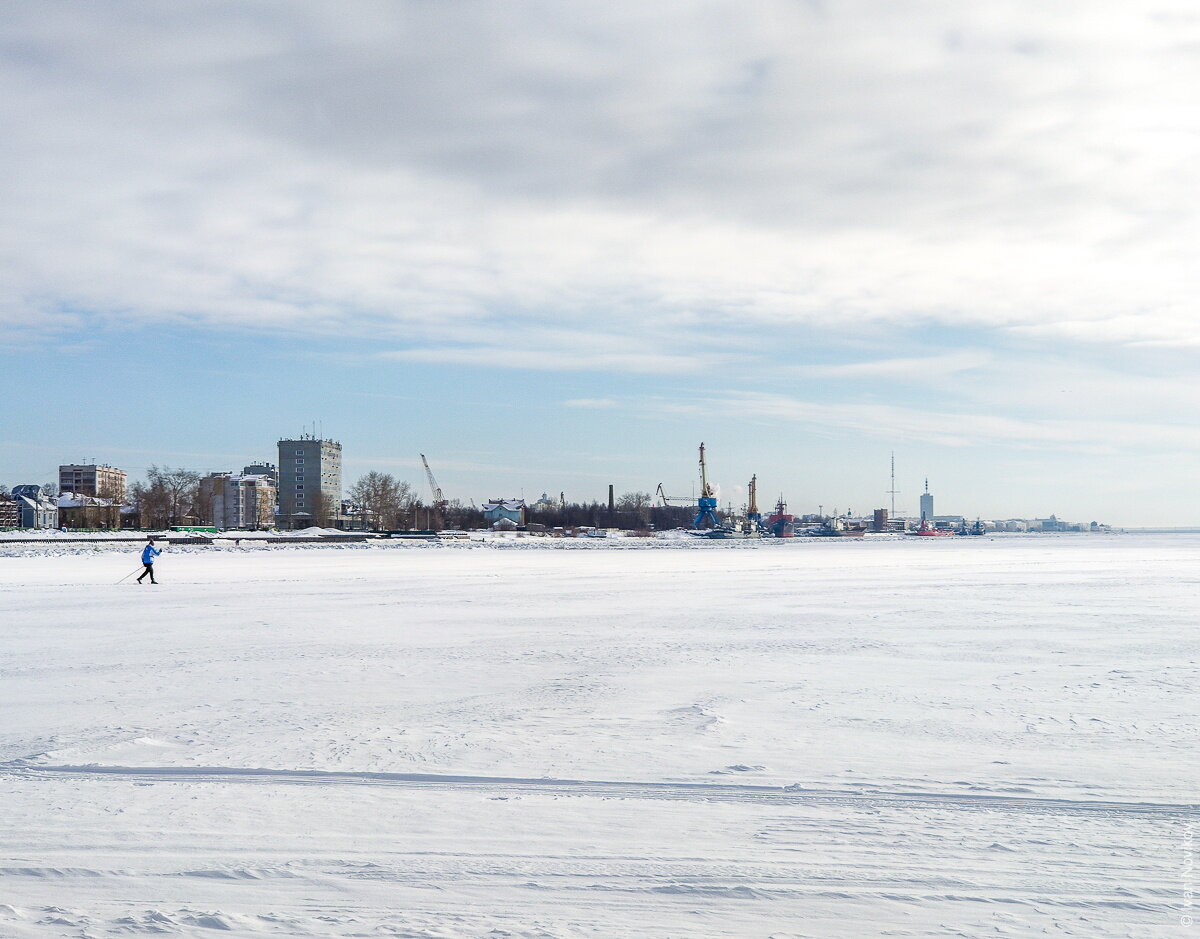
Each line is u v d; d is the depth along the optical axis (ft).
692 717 56.08
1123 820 36.14
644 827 35.35
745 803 38.47
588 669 75.51
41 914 27.53
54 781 42.01
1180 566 276.21
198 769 44.09
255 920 27.14
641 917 27.43
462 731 52.19
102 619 117.19
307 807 37.86
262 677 71.67
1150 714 56.59
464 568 261.65
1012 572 238.27
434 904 28.30
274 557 352.08
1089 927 26.73
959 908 28.04
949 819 36.27
